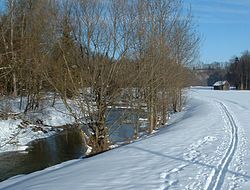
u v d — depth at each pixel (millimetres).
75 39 19688
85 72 19281
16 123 29031
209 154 14625
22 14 30328
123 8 20156
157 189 9547
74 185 10078
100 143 19516
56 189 9773
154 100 28750
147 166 12383
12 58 26047
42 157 22219
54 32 20781
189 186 9773
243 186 9727
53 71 20312
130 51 21984
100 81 19094
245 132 21750
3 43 26656
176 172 11453
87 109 19625
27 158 21984
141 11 22844
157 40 25281
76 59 19578
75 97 19578
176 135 20516
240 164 12570
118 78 20047
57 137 28391
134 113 24281
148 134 25828
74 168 12688
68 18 20031
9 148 24500
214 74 158875
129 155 14531
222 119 29922
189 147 16406
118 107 22031
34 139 27625
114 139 24938
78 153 23172
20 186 10758
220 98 65625
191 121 28562
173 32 31688
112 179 10641
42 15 25984
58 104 35125
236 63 138875
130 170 11797
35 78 29406
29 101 33156
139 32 22547
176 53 33531
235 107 44344
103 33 19453
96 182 10344
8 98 30359
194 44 42469
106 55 19422
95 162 13430
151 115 27109
